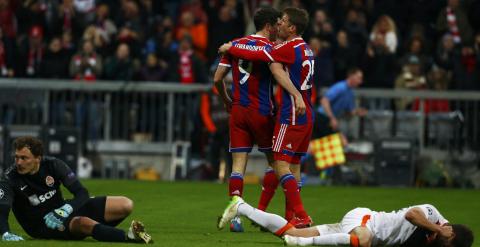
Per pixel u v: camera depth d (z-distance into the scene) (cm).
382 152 5878
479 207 4500
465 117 6103
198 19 6831
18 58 6456
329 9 6850
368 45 6488
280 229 2866
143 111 6203
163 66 6325
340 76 6369
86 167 6044
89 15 6831
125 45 6303
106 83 6194
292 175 3192
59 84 6172
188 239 3066
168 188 5150
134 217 3797
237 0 6856
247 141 3281
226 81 4538
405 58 6381
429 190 5462
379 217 2783
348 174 5894
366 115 6059
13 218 3641
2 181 2889
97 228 2852
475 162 6044
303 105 3141
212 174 5850
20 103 6166
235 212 2898
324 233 2834
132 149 6188
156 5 7244
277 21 3266
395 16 6888
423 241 2778
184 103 6188
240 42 3228
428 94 6094
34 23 6694
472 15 6681
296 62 3203
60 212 2884
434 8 6894
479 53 6397
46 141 5894
